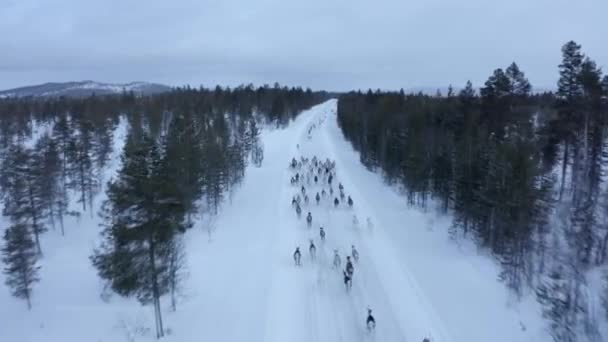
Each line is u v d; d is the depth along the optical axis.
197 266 34.50
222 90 153.62
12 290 33.84
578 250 27.48
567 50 39.69
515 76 54.12
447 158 45.78
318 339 24.00
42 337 27.28
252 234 41.34
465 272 30.66
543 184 36.97
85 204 55.38
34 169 44.94
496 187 33.88
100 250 38.22
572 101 39.34
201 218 46.31
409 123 63.88
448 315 25.25
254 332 24.89
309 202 50.94
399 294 28.36
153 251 25.12
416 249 35.91
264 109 137.00
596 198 34.12
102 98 136.50
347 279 29.00
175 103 119.44
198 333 25.50
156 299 25.42
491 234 34.12
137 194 23.81
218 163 49.78
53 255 41.59
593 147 40.94
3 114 100.69
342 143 102.62
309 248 36.88
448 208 46.62
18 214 40.09
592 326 20.89
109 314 28.86
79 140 66.94
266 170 70.69
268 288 29.91
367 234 39.88
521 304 25.14
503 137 46.84
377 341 23.56
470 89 57.94
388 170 61.97
